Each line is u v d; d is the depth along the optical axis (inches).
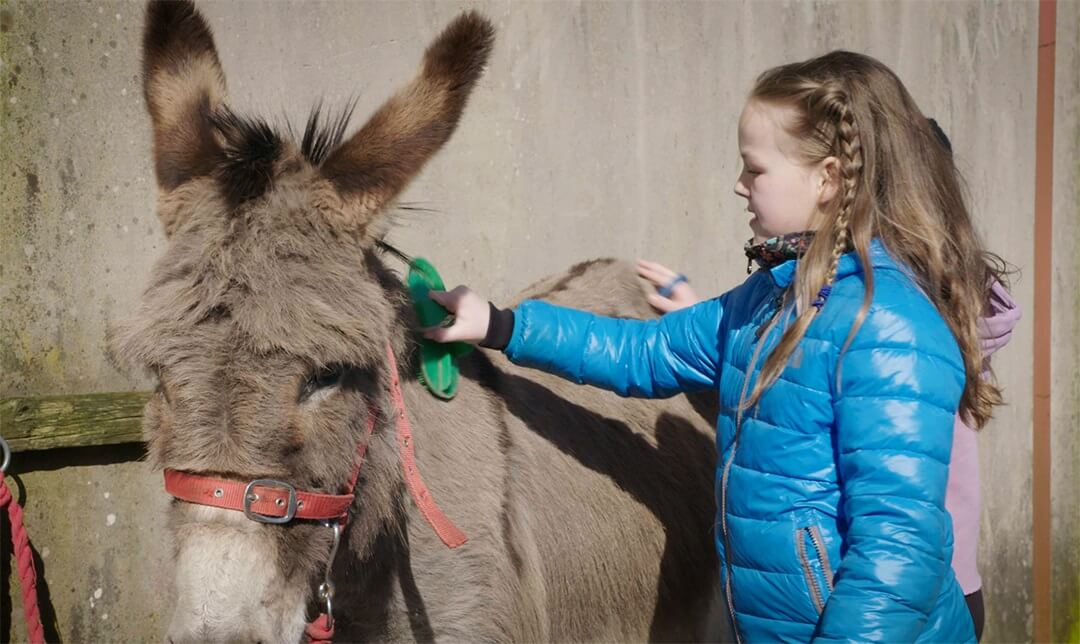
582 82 159.0
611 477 106.3
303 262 71.9
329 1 133.3
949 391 70.0
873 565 66.2
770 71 83.8
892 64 208.1
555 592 97.1
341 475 73.7
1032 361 236.2
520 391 103.3
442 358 90.4
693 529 114.0
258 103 126.7
